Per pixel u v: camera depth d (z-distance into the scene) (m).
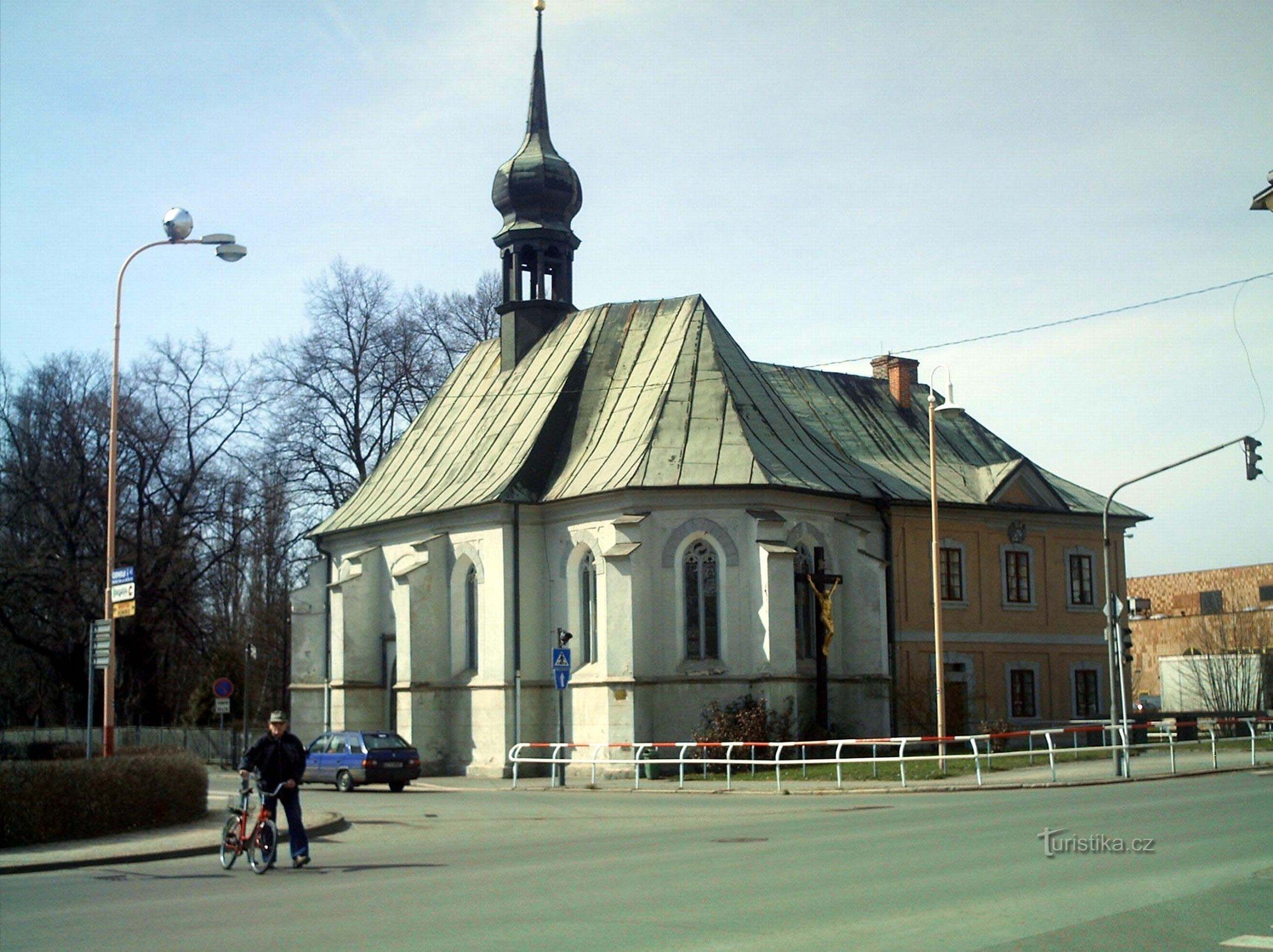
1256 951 11.16
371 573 53.16
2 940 13.38
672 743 41.16
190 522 67.00
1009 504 54.25
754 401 48.00
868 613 46.53
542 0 54.16
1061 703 54.84
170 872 19.95
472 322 73.12
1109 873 15.79
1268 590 96.50
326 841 24.28
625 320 51.09
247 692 61.06
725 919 13.25
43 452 67.06
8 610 63.28
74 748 49.03
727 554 44.06
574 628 46.03
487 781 44.44
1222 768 38.00
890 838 20.73
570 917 13.62
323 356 69.62
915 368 59.59
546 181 53.19
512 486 46.88
